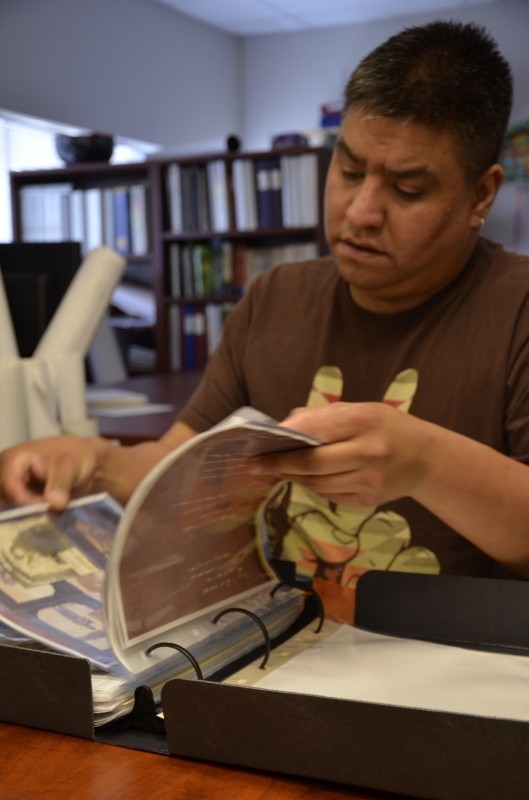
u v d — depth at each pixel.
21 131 5.75
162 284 5.27
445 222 1.07
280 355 1.31
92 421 1.28
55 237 5.44
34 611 0.74
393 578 0.81
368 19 6.58
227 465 0.70
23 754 0.60
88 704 0.61
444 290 1.19
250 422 0.63
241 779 0.56
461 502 0.87
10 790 0.55
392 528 1.18
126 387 3.26
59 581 0.81
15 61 5.25
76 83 5.68
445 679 0.67
